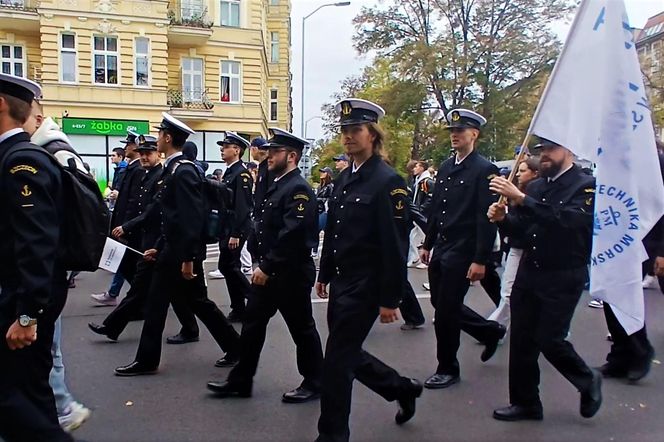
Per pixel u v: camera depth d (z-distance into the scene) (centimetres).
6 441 292
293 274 443
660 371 525
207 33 2647
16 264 275
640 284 383
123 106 2502
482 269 471
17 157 279
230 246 673
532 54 2772
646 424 413
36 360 296
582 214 396
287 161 461
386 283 358
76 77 2439
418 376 515
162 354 565
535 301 408
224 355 562
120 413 426
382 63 3131
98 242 315
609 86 380
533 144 511
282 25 3950
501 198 407
